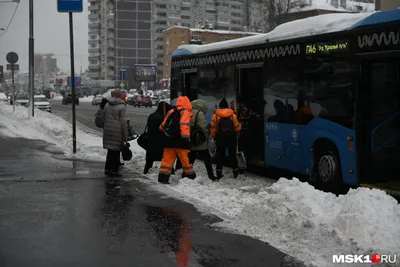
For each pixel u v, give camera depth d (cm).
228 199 856
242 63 1186
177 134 994
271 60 1080
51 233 648
